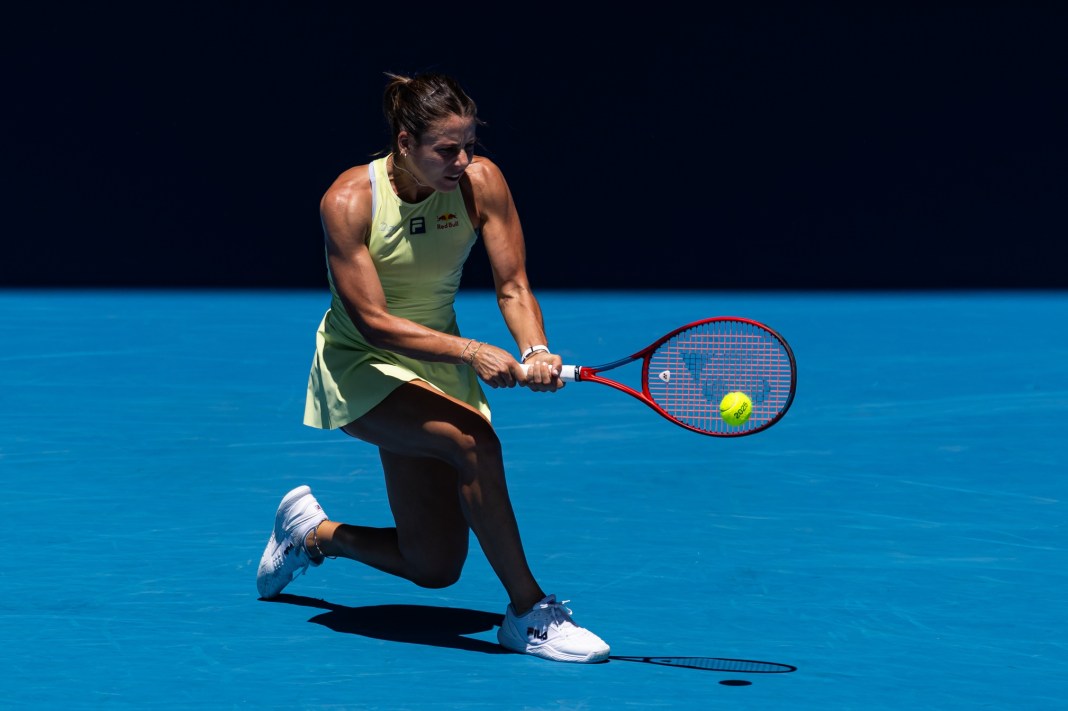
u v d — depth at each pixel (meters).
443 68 66.12
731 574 17.23
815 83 65.19
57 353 39.44
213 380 34.22
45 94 64.94
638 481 22.75
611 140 66.31
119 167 65.56
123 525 19.70
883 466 23.91
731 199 66.19
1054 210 64.62
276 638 14.70
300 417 28.94
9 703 12.52
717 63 65.69
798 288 66.12
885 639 14.66
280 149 65.69
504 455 24.98
